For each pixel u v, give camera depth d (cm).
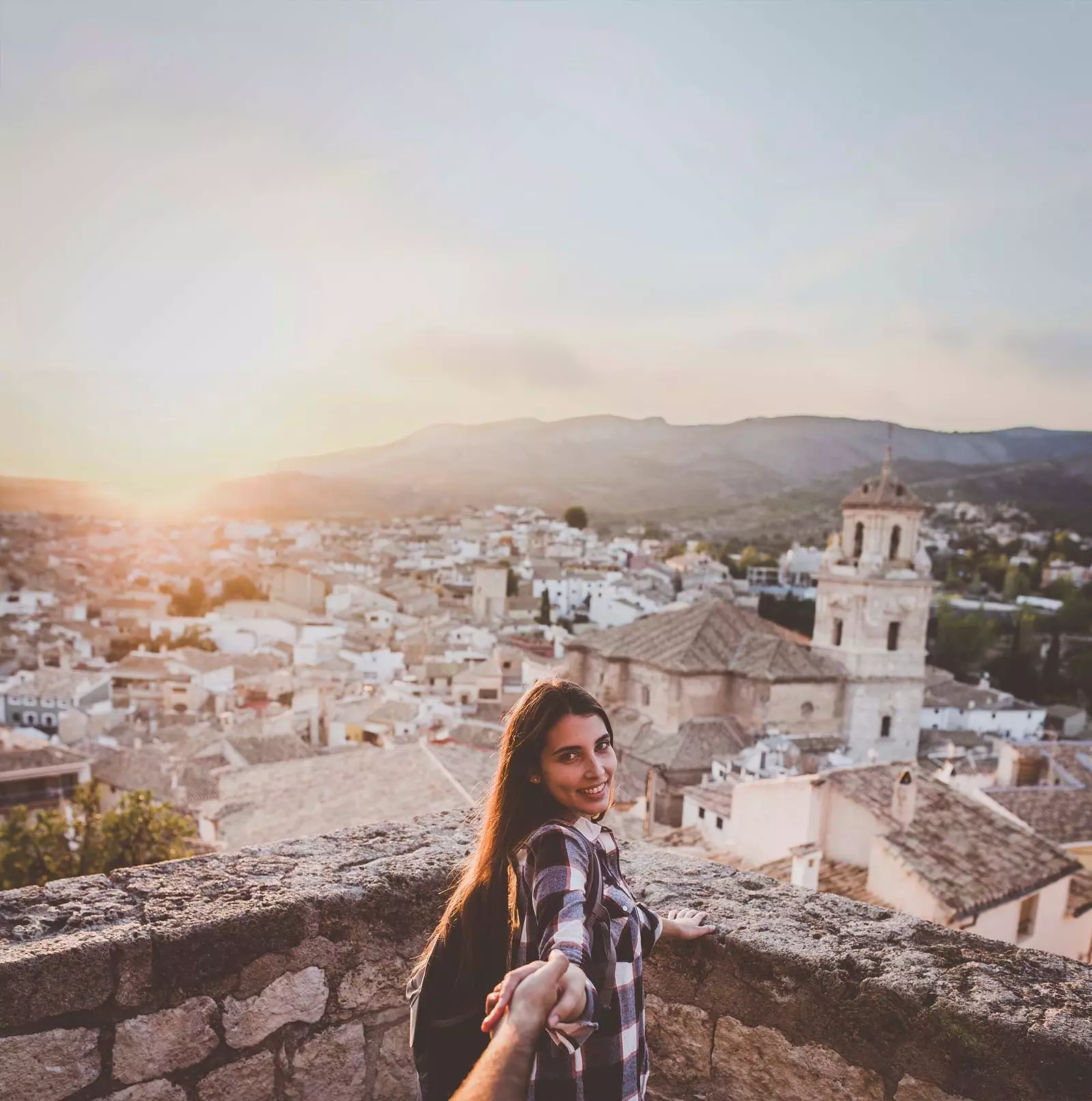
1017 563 14650
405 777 2142
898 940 305
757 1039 301
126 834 2012
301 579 12088
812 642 4809
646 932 261
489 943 223
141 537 18488
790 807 1708
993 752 5553
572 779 229
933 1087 264
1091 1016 256
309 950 317
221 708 6400
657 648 4509
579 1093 207
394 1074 337
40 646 8438
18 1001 268
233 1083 305
